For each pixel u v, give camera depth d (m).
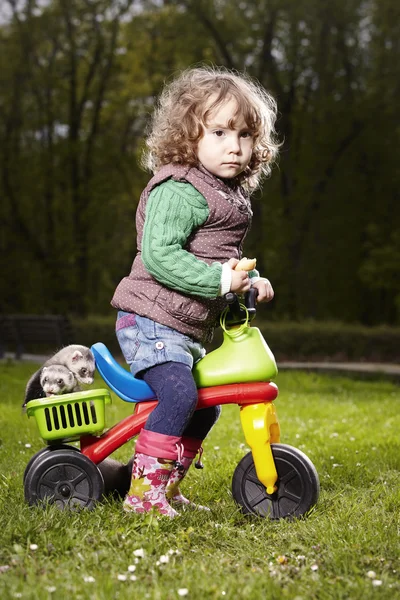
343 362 15.98
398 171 25.22
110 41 24.58
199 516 3.19
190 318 3.14
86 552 2.63
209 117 3.13
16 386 9.60
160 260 3.03
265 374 3.20
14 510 3.07
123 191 26.97
